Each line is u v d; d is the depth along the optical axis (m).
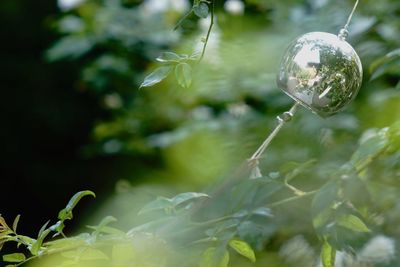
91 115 4.30
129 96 2.63
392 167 1.42
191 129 1.99
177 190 2.00
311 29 1.90
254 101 2.02
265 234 1.54
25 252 3.33
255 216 1.39
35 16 4.54
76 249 1.24
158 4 2.64
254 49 1.96
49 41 4.53
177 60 1.23
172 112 2.48
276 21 2.00
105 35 2.60
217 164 1.90
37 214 4.41
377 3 1.86
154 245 1.26
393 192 1.49
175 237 1.30
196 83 2.04
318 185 1.60
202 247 1.33
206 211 1.47
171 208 1.28
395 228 1.51
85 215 3.82
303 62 1.20
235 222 1.28
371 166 1.48
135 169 2.67
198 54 1.24
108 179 3.72
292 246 1.63
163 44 2.57
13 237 1.23
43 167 4.38
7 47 4.50
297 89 1.21
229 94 1.99
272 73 1.96
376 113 1.75
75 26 2.68
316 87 1.21
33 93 4.42
